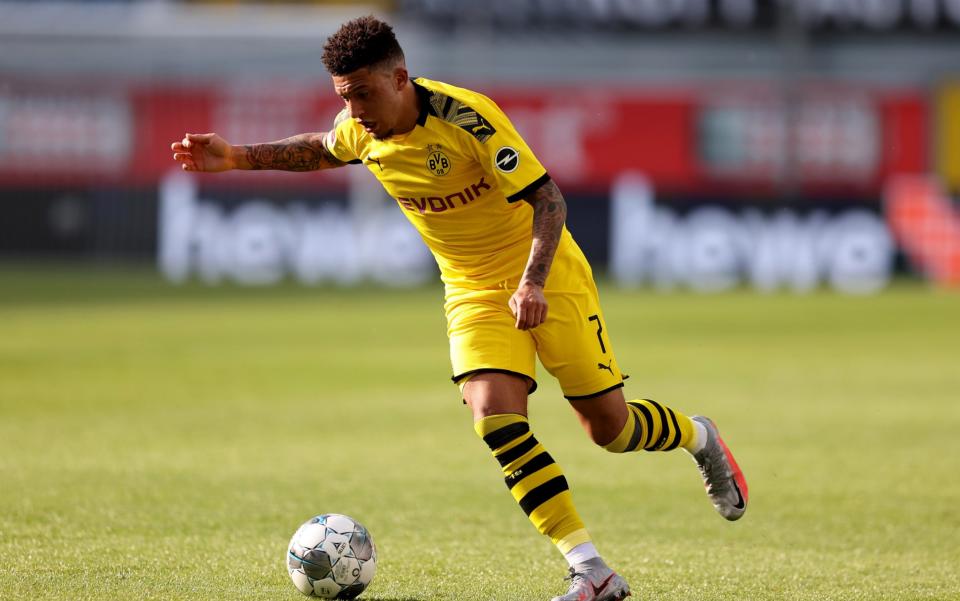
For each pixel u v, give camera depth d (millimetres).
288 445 28312
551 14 99375
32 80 94375
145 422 31594
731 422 32406
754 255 93125
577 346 16141
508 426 15305
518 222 16188
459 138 15375
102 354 47656
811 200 94125
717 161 95688
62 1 97438
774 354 49562
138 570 16641
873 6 98500
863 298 79688
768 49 99312
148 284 85062
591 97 95438
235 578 16281
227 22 97250
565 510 14961
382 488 23297
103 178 94625
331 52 14750
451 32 99062
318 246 92438
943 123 95125
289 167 17344
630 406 17266
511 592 15844
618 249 94750
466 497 22500
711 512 21578
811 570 17312
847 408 35000
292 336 55594
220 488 23047
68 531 19078
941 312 69312
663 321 63875
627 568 17422
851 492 23328
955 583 16562
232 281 91000
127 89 94812
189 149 17094
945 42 98688
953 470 25641
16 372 41875
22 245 95125
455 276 16578
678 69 99750
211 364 45125
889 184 94375
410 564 17422
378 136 15430
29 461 25609
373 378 41594
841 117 95750
